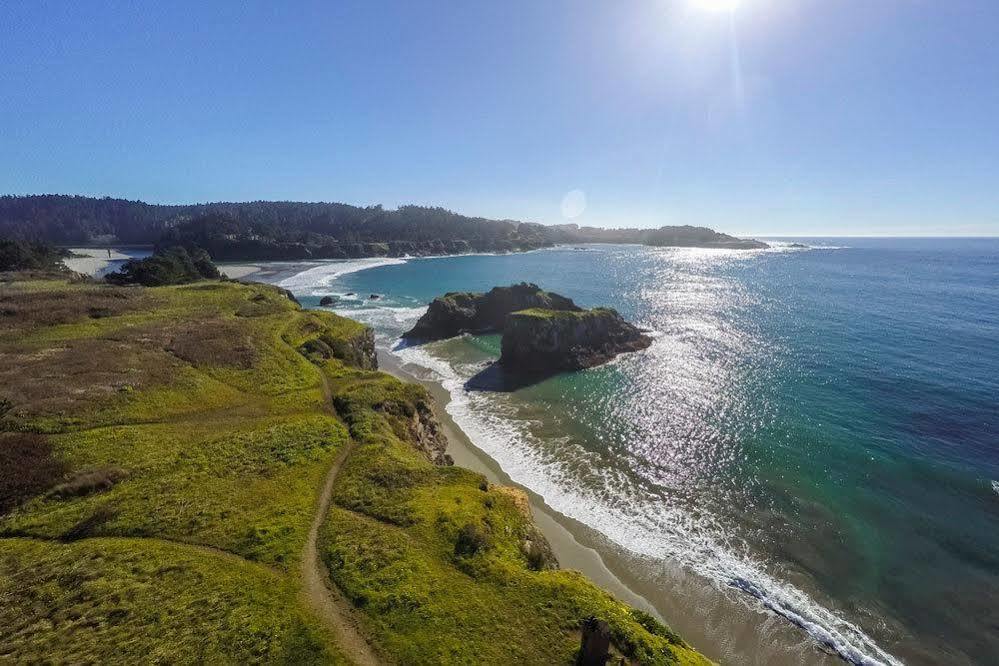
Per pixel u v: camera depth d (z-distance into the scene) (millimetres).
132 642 15484
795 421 45844
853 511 32625
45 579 17812
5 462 24297
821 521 31828
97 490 23406
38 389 32219
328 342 52875
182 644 15516
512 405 53812
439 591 18375
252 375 39969
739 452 40781
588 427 47094
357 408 35375
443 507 23750
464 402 55062
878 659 22406
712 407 50094
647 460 40438
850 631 23891
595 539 31031
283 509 22906
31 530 20578
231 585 18016
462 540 21266
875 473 36875
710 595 26359
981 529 30438
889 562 28078
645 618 19375
